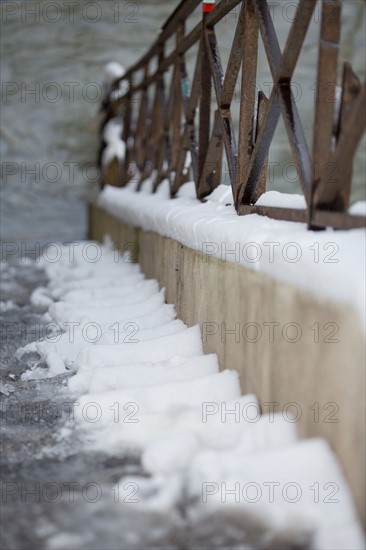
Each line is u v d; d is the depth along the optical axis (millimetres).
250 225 3924
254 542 2666
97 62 15727
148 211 7215
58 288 8469
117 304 6883
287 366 3283
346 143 3168
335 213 3131
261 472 2883
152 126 8789
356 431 2695
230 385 4055
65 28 15555
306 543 2656
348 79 3334
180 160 6812
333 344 2820
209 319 4691
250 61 4613
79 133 15797
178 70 6938
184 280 5504
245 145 4656
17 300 8422
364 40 14469
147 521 2828
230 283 4152
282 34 14195
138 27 15688
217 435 3564
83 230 15844
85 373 4633
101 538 2711
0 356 5688
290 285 3197
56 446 3643
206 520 2814
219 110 5262
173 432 3598
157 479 3107
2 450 3600
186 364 4480
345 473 2793
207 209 5363
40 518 2869
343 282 2719
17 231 15586
